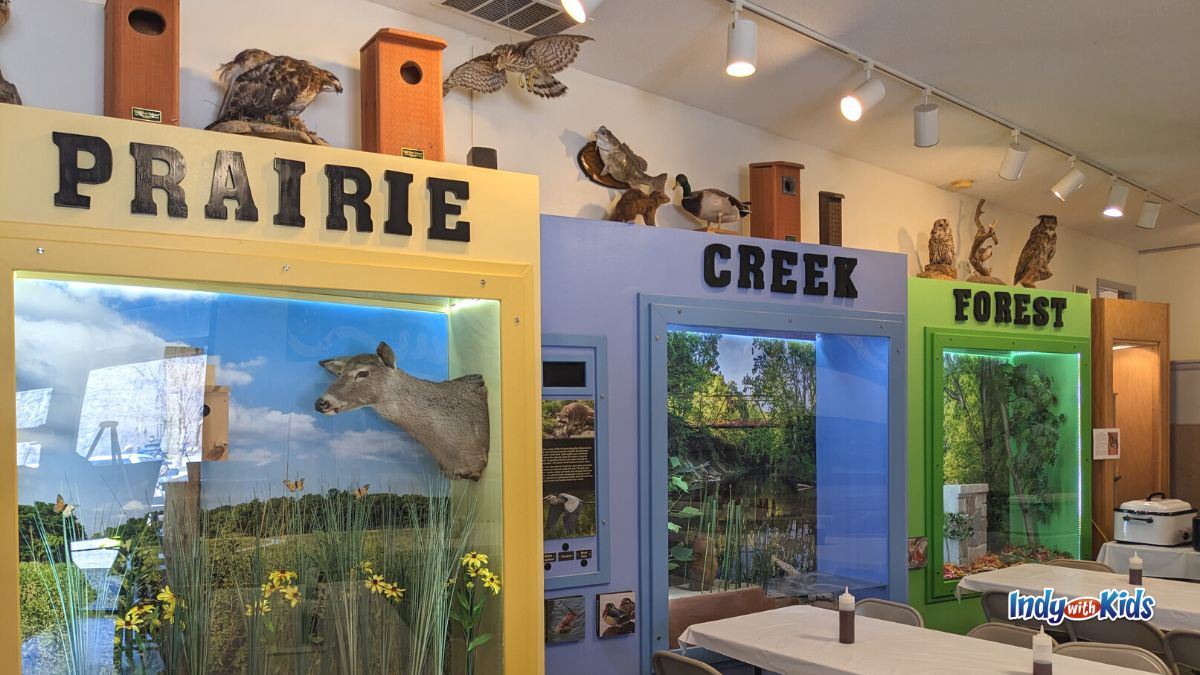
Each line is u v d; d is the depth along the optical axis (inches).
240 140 122.0
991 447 251.1
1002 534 252.7
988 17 168.7
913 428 233.3
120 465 116.9
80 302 115.0
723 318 184.9
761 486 191.5
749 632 155.8
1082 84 201.0
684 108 213.6
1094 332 285.1
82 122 112.5
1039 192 291.7
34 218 109.2
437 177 135.9
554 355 165.2
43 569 110.9
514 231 141.9
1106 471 282.4
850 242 254.1
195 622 117.8
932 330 238.2
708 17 169.0
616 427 171.3
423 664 131.7
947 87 203.3
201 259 118.4
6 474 106.0
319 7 158.2
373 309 137.1
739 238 189.3
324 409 132.3
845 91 205.3
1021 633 155.4
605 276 171.8
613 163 185.9
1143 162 258.5
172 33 128.3
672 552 177.5
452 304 142.9
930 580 232.8
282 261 123.6
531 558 139.7
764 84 201.9
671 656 145.5
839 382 204.7
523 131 184.2
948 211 288.0
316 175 126.9
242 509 125.0
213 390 124.1
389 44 141.2
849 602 148.1
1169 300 370.0
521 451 140.3
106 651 114.0
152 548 118.4
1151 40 177.6
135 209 114.6
